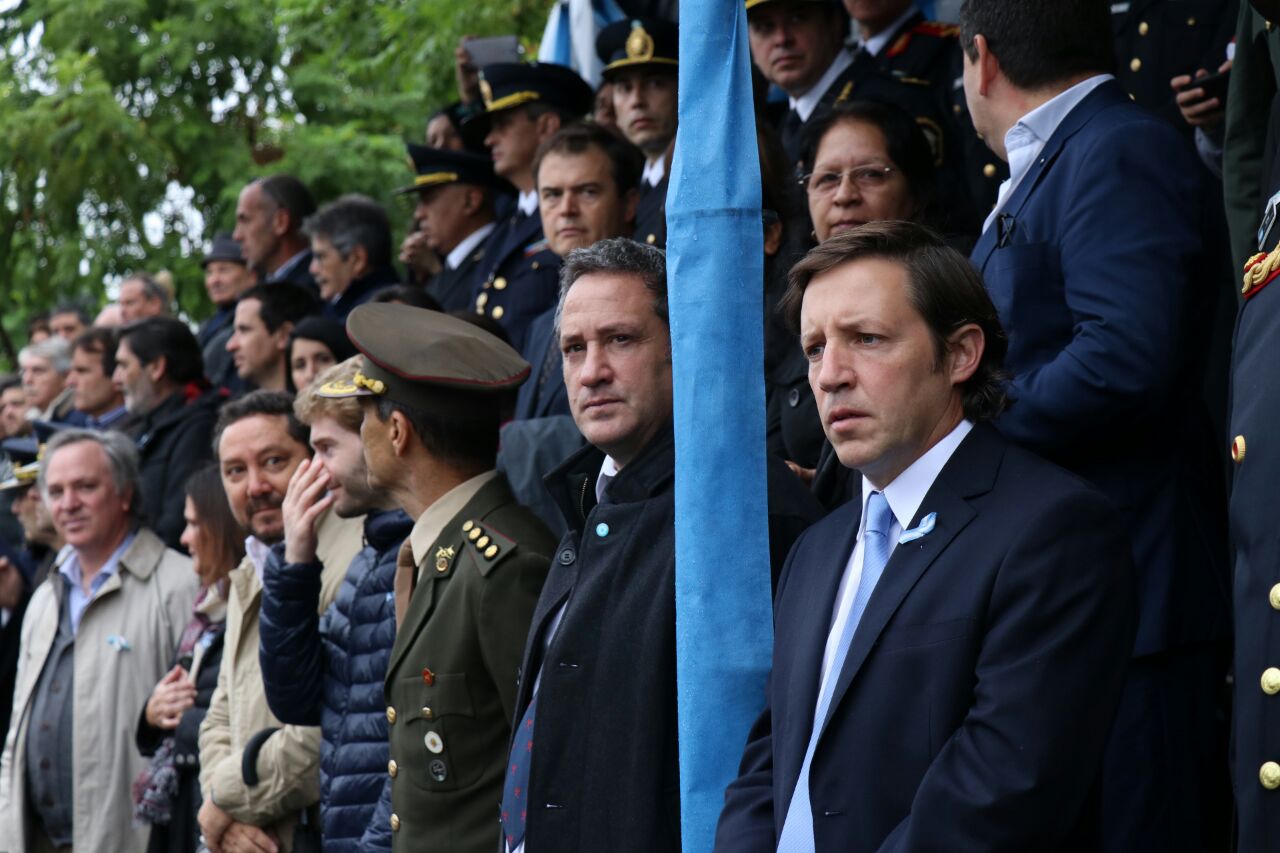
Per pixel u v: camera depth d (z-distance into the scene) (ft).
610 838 21.09
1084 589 17.06
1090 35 24.84
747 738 19.80
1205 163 30.60
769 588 20.13
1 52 82.12
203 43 81.05
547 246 43.96
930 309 18.39
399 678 25.84
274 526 35.40
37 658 42.06
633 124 40.83
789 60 38.55
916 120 30.01
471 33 64.54
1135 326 22.71
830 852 17.46
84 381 58.49
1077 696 16.74
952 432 18.57
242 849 31.55
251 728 33.04
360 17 74.08
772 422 27.76
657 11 52.11
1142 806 22.57
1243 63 26.16
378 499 29.40
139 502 42.98
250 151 81.10
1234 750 18.84
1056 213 24.11
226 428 36.04
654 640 21.30
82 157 77.41
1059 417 22.70
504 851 23.00
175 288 80.53
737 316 20.13
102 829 40.29
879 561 18.56
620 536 22.25
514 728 23.29
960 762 16.69
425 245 53.42
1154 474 23.43
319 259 50.42
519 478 30.83
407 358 27.09
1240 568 18.79
